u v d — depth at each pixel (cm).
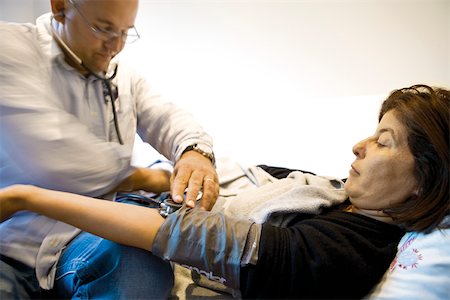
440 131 63
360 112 153
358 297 62
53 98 72
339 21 163
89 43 71
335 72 168
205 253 61
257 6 168
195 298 75
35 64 70
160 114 104
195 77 175
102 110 84
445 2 155
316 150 140
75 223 64
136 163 108
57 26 73
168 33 173
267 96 171
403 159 66
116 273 68
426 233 64
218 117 161
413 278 60
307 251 60
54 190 70
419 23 158
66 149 69
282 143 145
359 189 71
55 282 74
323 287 59
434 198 64
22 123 65
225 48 173
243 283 61
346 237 63
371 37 162
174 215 65
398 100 71
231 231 62
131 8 67
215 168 98
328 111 157
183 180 82
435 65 160
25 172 69
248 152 141
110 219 64
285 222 74
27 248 73
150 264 69
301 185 83
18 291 66
